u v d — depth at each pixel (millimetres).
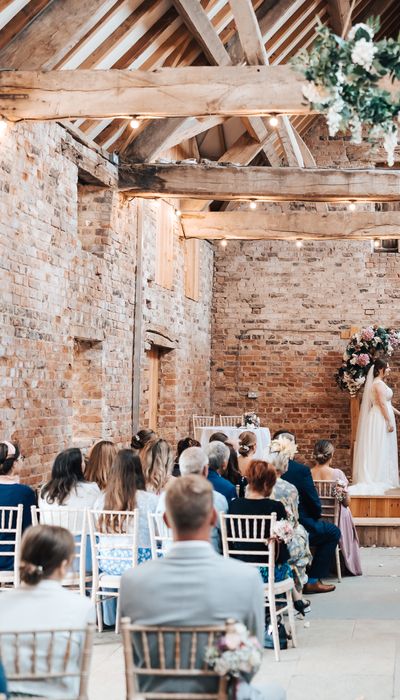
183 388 13266
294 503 5941
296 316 14922
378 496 9484
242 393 15016
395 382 14508
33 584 2818
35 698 2691
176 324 12695
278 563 5035
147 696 2572
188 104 6680
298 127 14398
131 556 5238
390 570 7738
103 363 9461
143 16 7738
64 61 7352
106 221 9500
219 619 2582
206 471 5320
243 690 2574
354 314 14789
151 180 9812
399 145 14602
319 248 14914
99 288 9258
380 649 5043
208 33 8422
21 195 7133
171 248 12250
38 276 7547
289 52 11492
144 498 5426
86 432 9367
